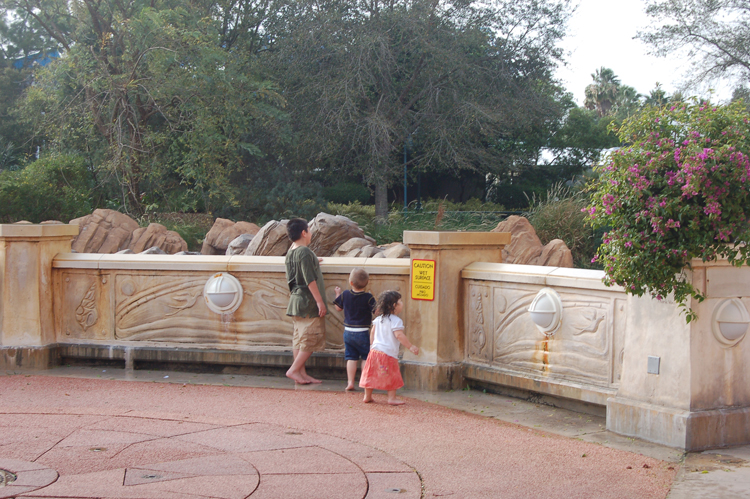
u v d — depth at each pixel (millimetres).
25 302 7070
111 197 20453
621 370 5148
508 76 23578
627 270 4598
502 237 6551
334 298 6738
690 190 4262
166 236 13656
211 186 19469
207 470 3990
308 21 22641
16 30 30109
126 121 19281
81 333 7273
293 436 4750
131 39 18344
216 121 19281
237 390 6211
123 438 4598
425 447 4590
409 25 22250
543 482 3967
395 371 5730
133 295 7137
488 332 6223
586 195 16875
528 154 30266
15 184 17328
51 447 4363
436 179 30359
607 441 4832
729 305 4727
